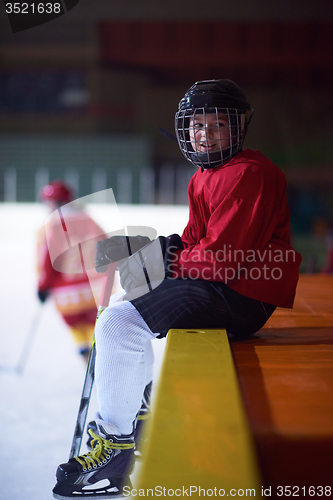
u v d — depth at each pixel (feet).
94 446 8.77
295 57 106.22
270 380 6.73
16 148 105.91
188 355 7.01
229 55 107.65
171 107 108.17
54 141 105.91
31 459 13.34
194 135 8.41
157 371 16.26
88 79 108.68
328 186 94.94
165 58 108.27
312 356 7.91
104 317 8.48
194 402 5.46
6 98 108.68
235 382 6.03
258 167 8.04
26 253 60.59
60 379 19.66
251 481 4.40
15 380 19.38
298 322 10.81
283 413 5.63
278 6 103.09
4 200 105.91
